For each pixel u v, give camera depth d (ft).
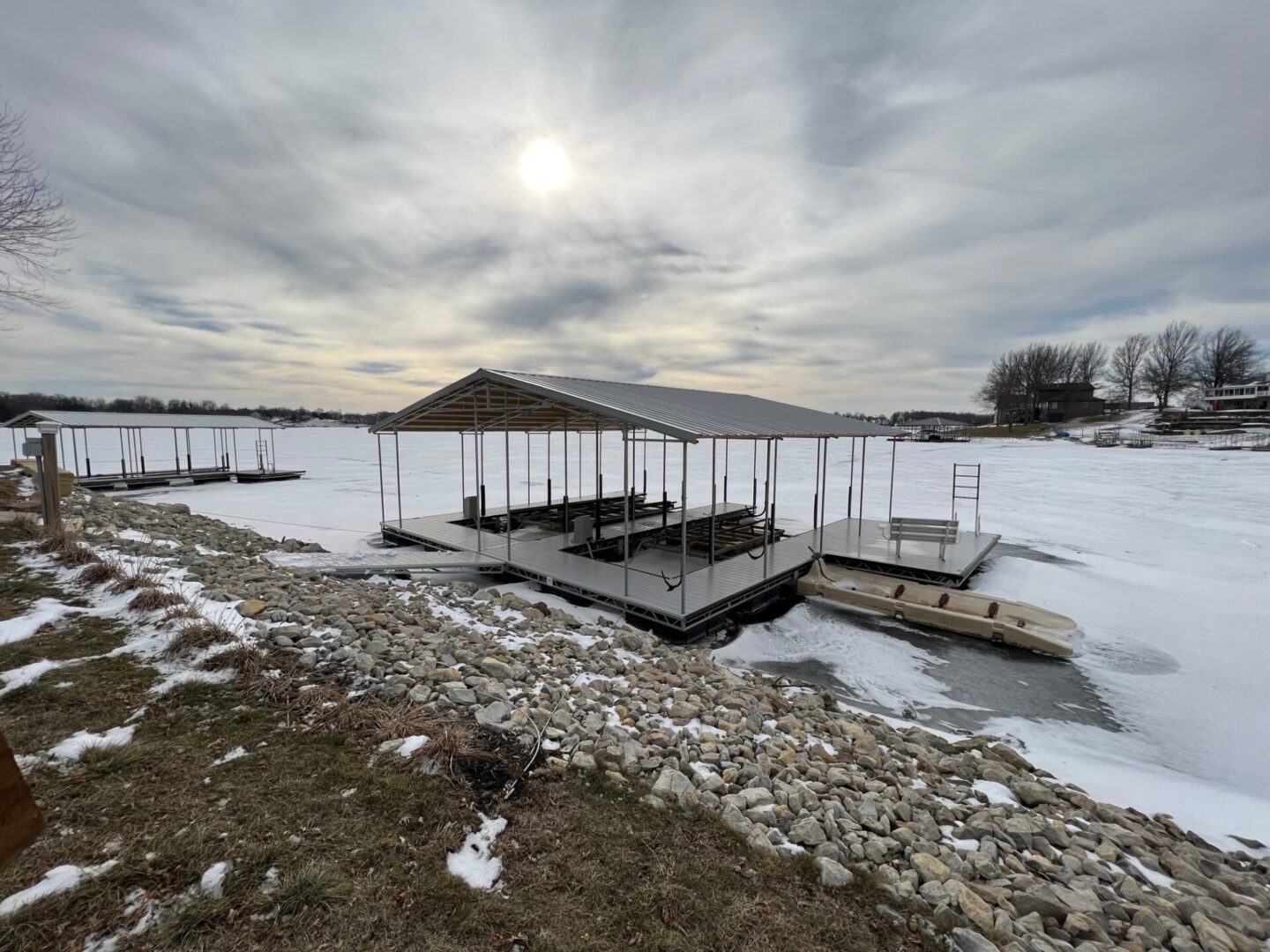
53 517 22.52
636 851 8.05
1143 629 23.44
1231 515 47.57
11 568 17.97
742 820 9.07
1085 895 8.58
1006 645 22.04
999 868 9.03
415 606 19.22
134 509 37.09
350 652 13.70
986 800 11.53
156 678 11.46
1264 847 11.24
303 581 21.02
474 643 15.85
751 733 12.75
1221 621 24.32
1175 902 8.93
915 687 18.65
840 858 8.56
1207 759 14.71
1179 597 27.27
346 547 35.27
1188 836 11.44
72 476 36.91
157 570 18.58
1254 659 20.72
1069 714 16.97
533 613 20.16
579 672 15.29
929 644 22.16
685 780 10.03
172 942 5.81
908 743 14.12
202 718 10.27
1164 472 78.54
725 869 7.86
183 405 203.21
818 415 42.98
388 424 35.09
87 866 6.66
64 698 10.43
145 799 7.98
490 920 6.55
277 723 10.30
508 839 8.01
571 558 27.78
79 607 14.94
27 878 6.43
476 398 30.04
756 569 27.02
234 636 13.39
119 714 10.11
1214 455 103.04
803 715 14.82
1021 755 14.69
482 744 10.26
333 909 6.41
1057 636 22.24
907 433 40.27
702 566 27.61
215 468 79.87
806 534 35.06
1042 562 33.42
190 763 8.91
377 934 6.18
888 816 9.95
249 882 6.64
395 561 26.21
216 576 19.22
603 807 9.00
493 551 29.22
